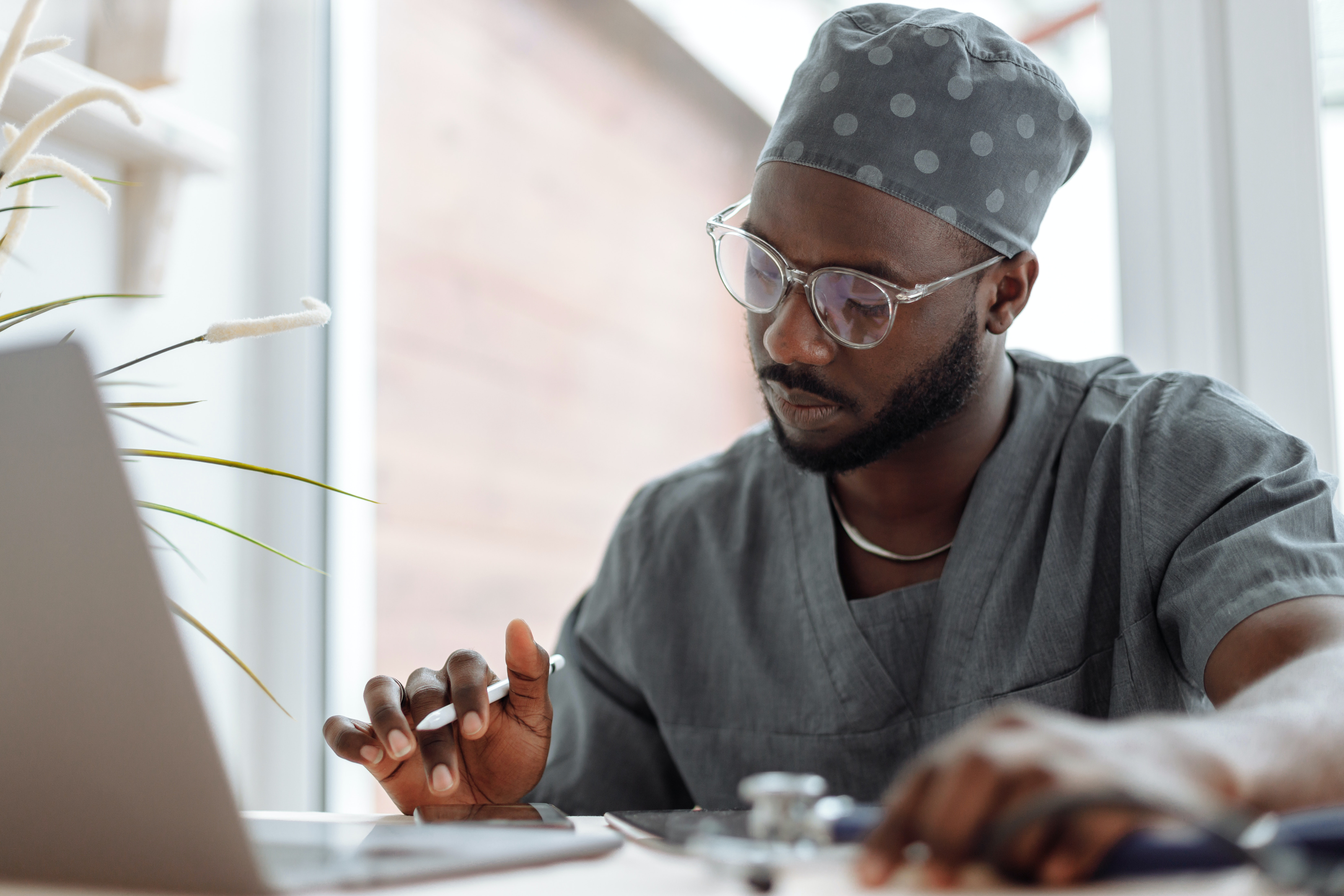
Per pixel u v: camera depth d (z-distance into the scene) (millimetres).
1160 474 954
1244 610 781
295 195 1637
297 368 1616
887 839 378
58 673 439
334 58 1693
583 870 475
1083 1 1363
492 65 1833
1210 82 1295
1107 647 947
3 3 1253
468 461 1792
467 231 1821
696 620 1104
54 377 426
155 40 1356
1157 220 1309
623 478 1822
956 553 987
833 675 1000
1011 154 990
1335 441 1239
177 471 1461
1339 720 493
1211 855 365
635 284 1815
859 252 934
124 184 784
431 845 517
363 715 1656
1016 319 1064
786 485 1108
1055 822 362
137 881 439
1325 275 1252
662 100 1729
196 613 1481
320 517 1626
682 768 1062
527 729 891
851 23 1031
